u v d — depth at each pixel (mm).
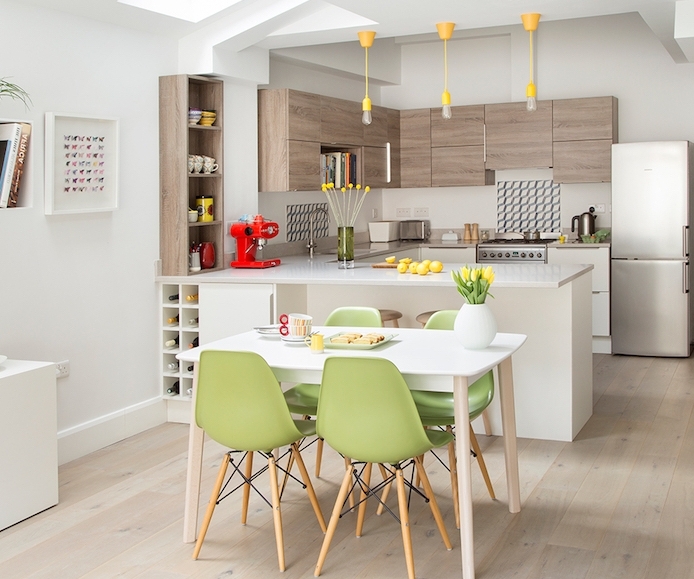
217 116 5699
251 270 5719
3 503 3678
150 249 5363
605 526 3625
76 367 4785
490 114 8102
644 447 4750
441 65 8625
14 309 4340
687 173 7203
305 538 3553
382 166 8023
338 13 5430
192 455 3516
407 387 3010
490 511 3816
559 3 4910
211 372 3266
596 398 5918
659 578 3119
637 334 7477
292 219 7367
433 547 3438
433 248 8273
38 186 4449
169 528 3686
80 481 4332
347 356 3037
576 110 7770
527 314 4941
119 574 3234
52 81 4520
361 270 5645
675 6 5055
